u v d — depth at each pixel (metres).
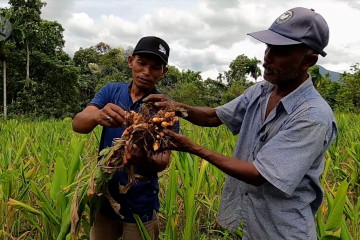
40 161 4.13
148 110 1.98
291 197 2.00
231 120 2.44
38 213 2.68
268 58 1.97
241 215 2.21
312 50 1.90
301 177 1.89
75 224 2.21
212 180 4.11
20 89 30.84
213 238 3.55
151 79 2.35
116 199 2.38
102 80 40.88
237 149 2.25
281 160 1.87
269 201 2.04
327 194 2.52
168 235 2.71
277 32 1.93
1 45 26.00
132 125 1.92
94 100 2.43
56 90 30.84
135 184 2.37
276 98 2.11
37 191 2.59
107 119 2.04
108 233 2.53
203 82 55.78
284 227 2.00
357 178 4.33
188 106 2.46
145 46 2.29
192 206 2.62
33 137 6.82
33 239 3.30
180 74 55.72
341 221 2.02
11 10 28.03
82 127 2.22
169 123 1.90
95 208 2.29
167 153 2.25
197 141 6.07
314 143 1.88
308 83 2.01
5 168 3.87
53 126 10.40
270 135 2.04
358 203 2.96
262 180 1.92
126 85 2.49
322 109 1.91
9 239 3.24
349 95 27.48
